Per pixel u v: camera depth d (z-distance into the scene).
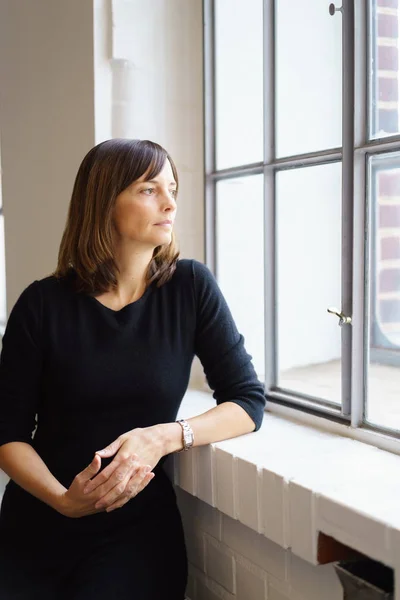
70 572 1.42
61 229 2.11
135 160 1.40
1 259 3.32
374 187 1.44
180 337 1.50
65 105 2.00
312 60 1.56
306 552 1.19
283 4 1.64
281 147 1.68
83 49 1.87
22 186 2.38
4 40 2.45
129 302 1.50
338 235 1.60
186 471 1.53
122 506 1.45
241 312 1.89
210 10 1.88
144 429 1.38
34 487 1.36
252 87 1.79
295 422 1.60
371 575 1.11
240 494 1.36
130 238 1.43
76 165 1.96
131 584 1.39
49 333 1.43
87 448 1.44
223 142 1.89
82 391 1.41
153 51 1.86
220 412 1.46
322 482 1.20
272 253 1.72
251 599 1.47
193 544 1.67
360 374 1.46
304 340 1.69
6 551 1.44
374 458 1.33
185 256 1.94
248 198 1.84
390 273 1.49
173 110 1.90
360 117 1.42
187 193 1.93
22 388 1.44
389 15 1.36
